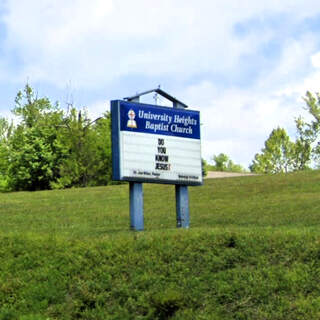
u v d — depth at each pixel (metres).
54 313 11.74
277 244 13.33
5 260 13.97
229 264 12.80
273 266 12.50
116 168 16.84
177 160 17.91
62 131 54.78
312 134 63.75
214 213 22.81
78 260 13.49
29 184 55.31
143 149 17.22
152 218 22.16
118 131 16.86
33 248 14.46
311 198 24.55
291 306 11.14
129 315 11.38
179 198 18.17
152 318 11.22
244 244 13.45
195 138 18.38
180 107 18.41
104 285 12.40
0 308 12.00
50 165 54.06
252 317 11.00
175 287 12.07
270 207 23.06
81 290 12.27
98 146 53.59
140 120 17.23
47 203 27.59
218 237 13.91
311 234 13.77
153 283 12.31
